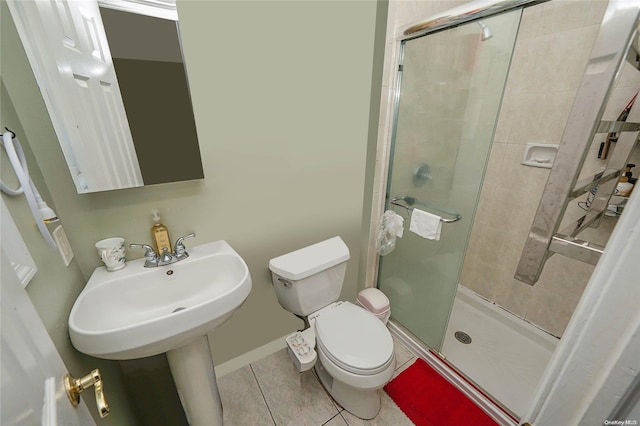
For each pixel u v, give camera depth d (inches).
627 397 16.4
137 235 39.7
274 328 60.2
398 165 62.5
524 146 60.2
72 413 18.7
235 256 41.1
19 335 14.5
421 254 61.5
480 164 46.9
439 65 49.7
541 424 22.5
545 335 62.4
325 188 56.4
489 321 70.2
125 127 34.9
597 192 41.1
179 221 42.4
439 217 54.0
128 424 37.9
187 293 40.1
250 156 45.5
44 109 30.4
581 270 55.6
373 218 67.9
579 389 19.0
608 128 27.3
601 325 16.9
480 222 71.8
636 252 14.6
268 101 44.4
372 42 51.4
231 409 49.9
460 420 48.1
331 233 61.4
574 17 49.2
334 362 42.9
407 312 67.7
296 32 43.4
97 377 20.1
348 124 54.7
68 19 29.6
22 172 19.8
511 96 60.4
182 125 38.4
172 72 36.1
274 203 50.8
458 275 53.7
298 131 49.0
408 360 60.5
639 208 14.3
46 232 21.9
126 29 32.4
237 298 33.4
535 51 55.2
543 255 21.9
